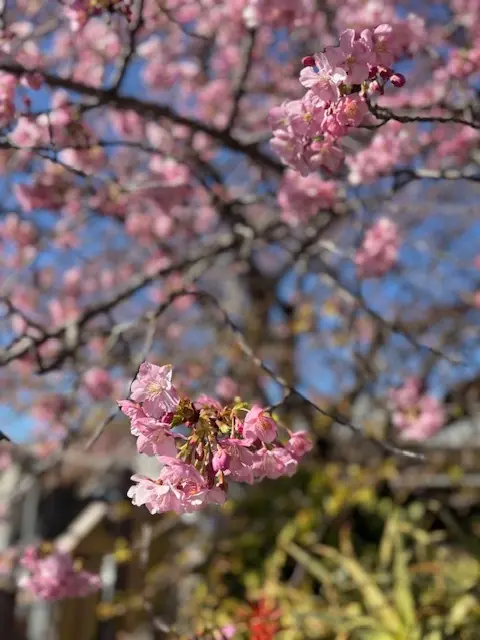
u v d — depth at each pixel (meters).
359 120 1.64
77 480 4.71
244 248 3.54
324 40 3.83
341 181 3.15
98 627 3.96
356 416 5.28
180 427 1.60
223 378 4.38
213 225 5.03
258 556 4.71
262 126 4.73
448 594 3.64
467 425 5.75
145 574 4.07
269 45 4.48
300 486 5.07
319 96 1.64
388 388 4.88
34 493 4.30
